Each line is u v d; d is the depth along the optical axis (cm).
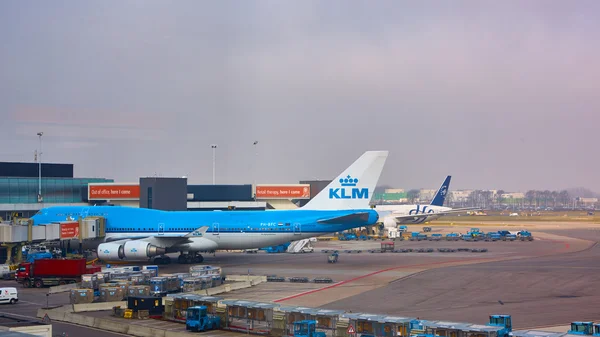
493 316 3884
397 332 3700
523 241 12212
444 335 3572
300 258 8950
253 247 8050
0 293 5184
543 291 5738
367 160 7969
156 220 8244
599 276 6638
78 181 12256
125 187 11962
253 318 4166
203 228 7906
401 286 6062
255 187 13775
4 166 12119
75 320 4550
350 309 4872
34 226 7319
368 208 7981
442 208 15138
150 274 6050
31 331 3544
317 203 8031
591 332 3744
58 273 6269
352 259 8681
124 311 4716
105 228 8319
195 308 4181
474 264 7831
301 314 4009
